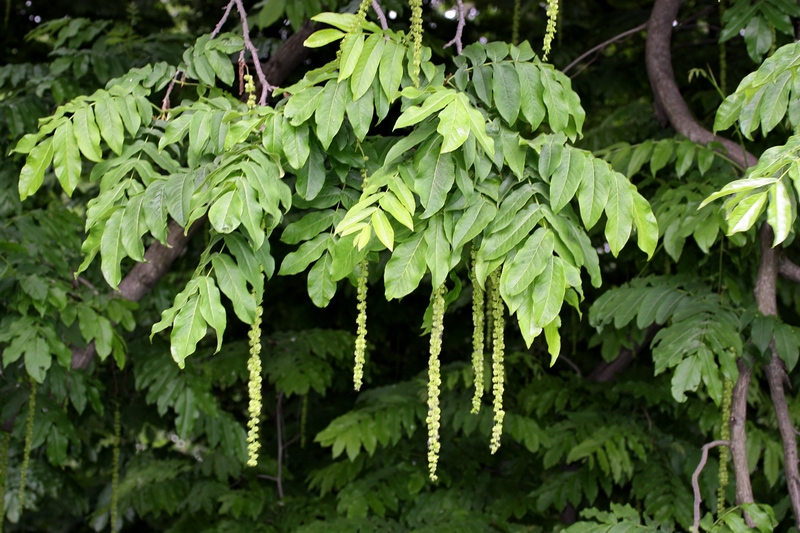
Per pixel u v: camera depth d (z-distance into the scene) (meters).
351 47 2.07
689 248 4.06
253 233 2.00
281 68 4.45
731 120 2.59
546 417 5.21
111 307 3.78
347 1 4.75
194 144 2.34
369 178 2.13
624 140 5.16
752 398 4.41
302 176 2.26
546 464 4.40
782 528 4.84
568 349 6.18
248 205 2.01
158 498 5.38
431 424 2.16
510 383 5.29
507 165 2.20
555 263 1.96
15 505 5.45
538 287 1.94
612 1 6.75
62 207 4.42
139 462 5.89
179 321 2.01
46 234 4.11
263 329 6.52
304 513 5.13
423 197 1.97
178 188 2.30
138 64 4.41
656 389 4.57
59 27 4.62
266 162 2.13
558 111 2.24
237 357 5.14
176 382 4.39
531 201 2.11
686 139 3.57
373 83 2.15
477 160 2.06
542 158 2.10
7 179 4.49
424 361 6.72
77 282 4.17
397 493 4.76
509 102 2.23
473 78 2.30
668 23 4.20
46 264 4.19
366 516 4.72
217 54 2.74
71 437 3.97
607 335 4.61
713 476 4.33
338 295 6.20
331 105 2.12
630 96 6.20
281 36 5.68
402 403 4.75
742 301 3.74
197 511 5.70
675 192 3.49
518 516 4.70
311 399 6.51
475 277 2.23
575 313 5.26
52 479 5.69
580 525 3.12
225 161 2.15
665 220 3.35
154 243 4.37
